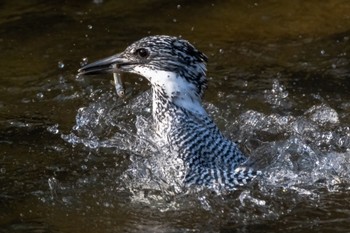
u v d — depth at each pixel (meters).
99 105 13.66
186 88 11.44
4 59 15.36
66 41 16.02
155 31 16.39
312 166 11.42
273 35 15.99
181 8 17.27
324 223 10.29
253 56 15.18
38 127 13.00
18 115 13.40
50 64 15.11
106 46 15.83
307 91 13.87
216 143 11.39
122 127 13.02
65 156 12.16
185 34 16.23
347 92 13.80
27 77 14.64
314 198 10.80
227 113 13.27
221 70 14.70
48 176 11.62
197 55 11.47
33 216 10.63
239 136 12.60
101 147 12.37
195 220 10.41
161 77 11.41
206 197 10.80
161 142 11.55
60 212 10.71
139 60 11.53
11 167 11.88
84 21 16.83
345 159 11.59
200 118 11.45
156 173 11.40
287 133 12.60
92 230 10.27
